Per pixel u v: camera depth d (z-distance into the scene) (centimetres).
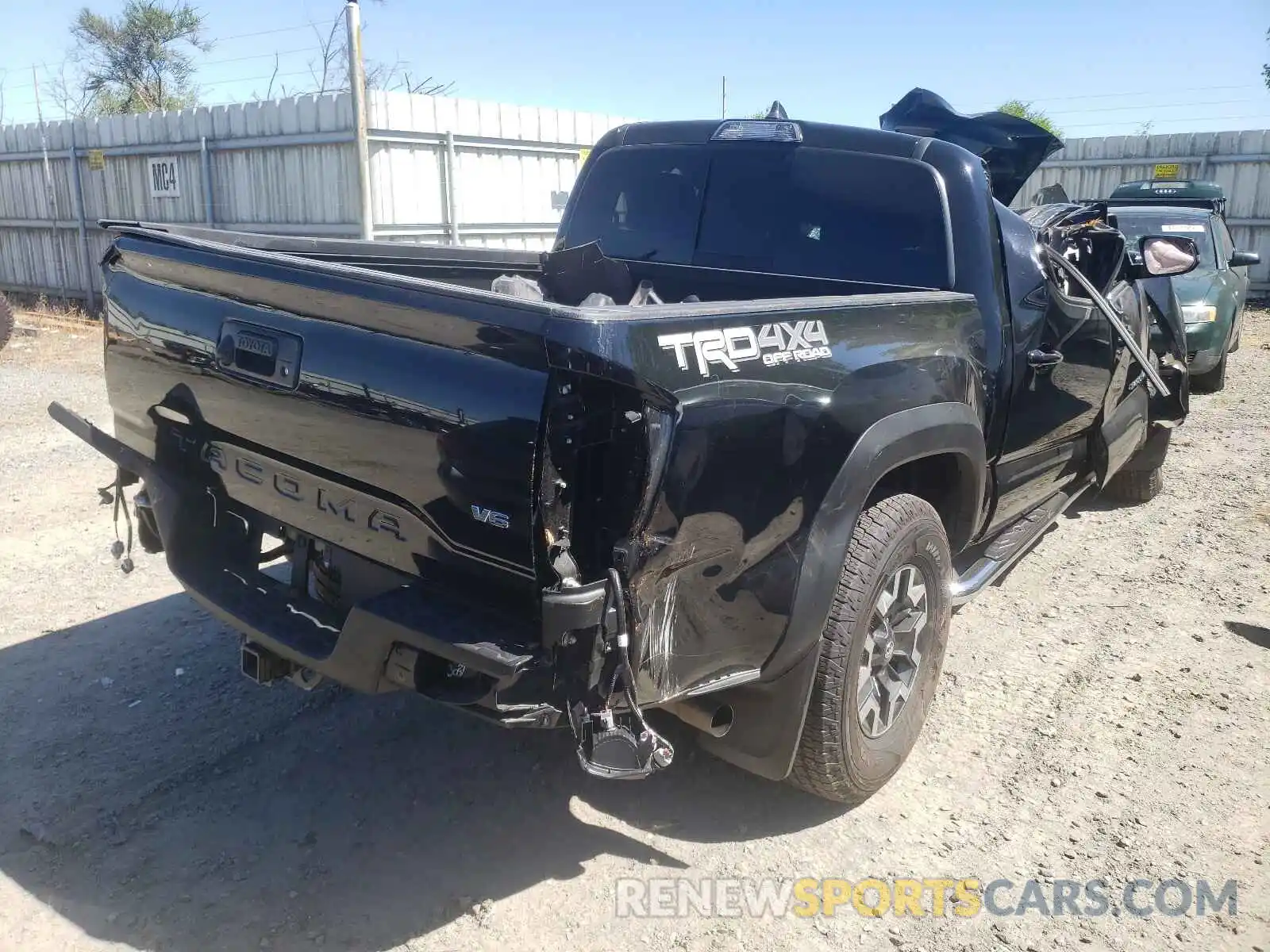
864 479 296
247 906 288
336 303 265
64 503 620
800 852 322
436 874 305
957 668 452
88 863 303
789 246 428
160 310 320
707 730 302
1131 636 488
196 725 382
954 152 402
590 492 242
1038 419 438
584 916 289
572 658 241
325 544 297
